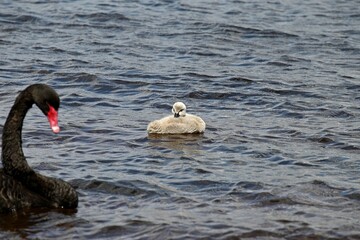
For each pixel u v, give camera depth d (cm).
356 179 3972
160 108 5259
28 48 6544
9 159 3441
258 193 3744
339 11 8200
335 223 3434
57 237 3297
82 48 6600
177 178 3941
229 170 4078
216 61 6394
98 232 3338
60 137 4538
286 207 3609
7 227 3350
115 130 4716
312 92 5606
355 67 6347
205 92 5550
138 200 3675
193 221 3431
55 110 3416
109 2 8112
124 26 7319
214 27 7369
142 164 4144
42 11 7662
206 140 4591
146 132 4712
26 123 4738
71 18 7494
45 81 5719
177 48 6712
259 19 7744
